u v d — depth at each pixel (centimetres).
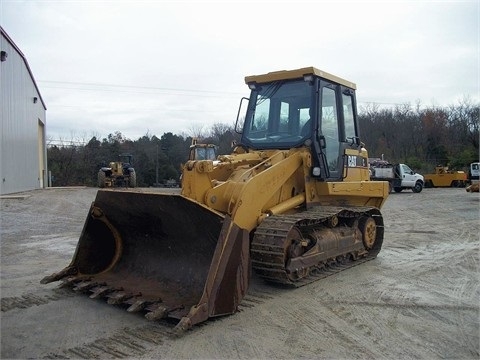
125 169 3250
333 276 715
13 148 2481
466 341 460
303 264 636
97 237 654
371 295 613
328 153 753
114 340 459
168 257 606
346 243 758
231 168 658
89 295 598
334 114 779
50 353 430
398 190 3142
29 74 2930
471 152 4784
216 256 501
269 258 589
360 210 788
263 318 521
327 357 421
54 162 5091
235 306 519
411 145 5484
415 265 801
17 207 1742
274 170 641
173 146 5625
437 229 1260
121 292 557
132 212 599
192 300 527
